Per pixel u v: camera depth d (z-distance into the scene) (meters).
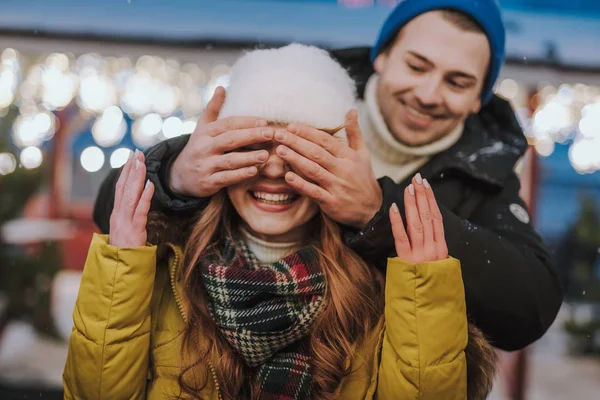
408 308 1.15
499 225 1.56
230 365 1.22
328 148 1.21
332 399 1.20
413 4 1.58
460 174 1.60
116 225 1.21
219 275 1.22
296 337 1.22
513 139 1.70
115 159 4.04
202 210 1.35
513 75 2.35
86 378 1.19
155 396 1.25
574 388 3.82
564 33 2.47
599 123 3.19
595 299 4.45
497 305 1.36
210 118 1.30
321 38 2.40
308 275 1.22
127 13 2.49
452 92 1.57
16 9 2.44
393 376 1.17
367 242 1.26
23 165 3.92
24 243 3.99
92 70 3.32
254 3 2.62
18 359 3.62
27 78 3.53
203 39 2.41
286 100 1.21
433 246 1.18
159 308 1.31
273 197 1.26
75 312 1.21
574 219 4.79
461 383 1.17
